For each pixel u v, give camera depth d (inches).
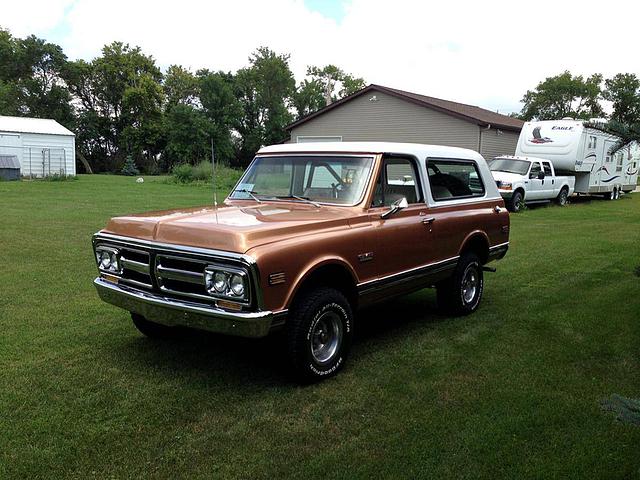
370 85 1051.3
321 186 201.8
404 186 210.1
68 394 161.3
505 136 1018.7
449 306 244.2
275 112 2509.8
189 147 1966.0
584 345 209.2
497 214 262.1
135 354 193.3
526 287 302.2
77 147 2415.1
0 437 137.3
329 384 172.6
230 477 123.6
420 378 177.9
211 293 153.0
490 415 153.0
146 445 135.5
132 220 176.6
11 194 816.9
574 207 806.5
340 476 124.3
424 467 128.1
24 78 2349.9
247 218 171.6
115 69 2511.1
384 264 193.8
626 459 132.9
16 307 244.7
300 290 169.3
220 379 174.1
